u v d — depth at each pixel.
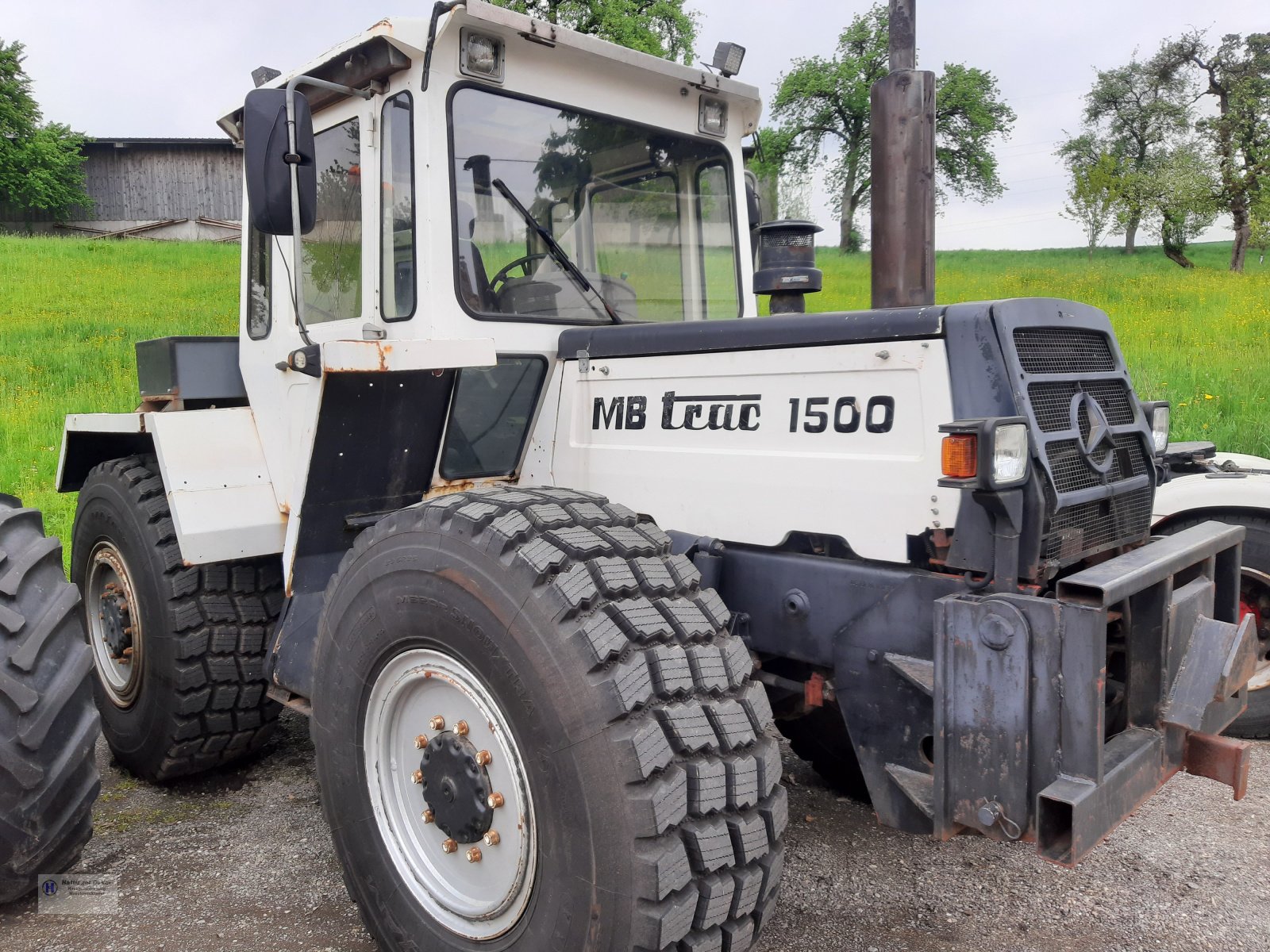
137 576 3.20
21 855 2.41
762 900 1.84
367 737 2.17
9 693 2.38
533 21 2.56
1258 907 2.53
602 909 1.68
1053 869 2.74
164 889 2.62
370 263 2.65
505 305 2.66
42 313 15.36
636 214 3.00
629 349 2.56
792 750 3.46
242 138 3.37
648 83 2.98
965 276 30.92
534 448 2.81
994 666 1.79
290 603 2.75
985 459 1.80
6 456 8.30
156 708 3.17
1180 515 3.92
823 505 2.19
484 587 1.88
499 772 1.93
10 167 31.55
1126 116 50.81
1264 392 9.80
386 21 2.38
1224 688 2.00
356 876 2.21
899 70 2.80
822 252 44.16
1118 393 2.40
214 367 3.38
